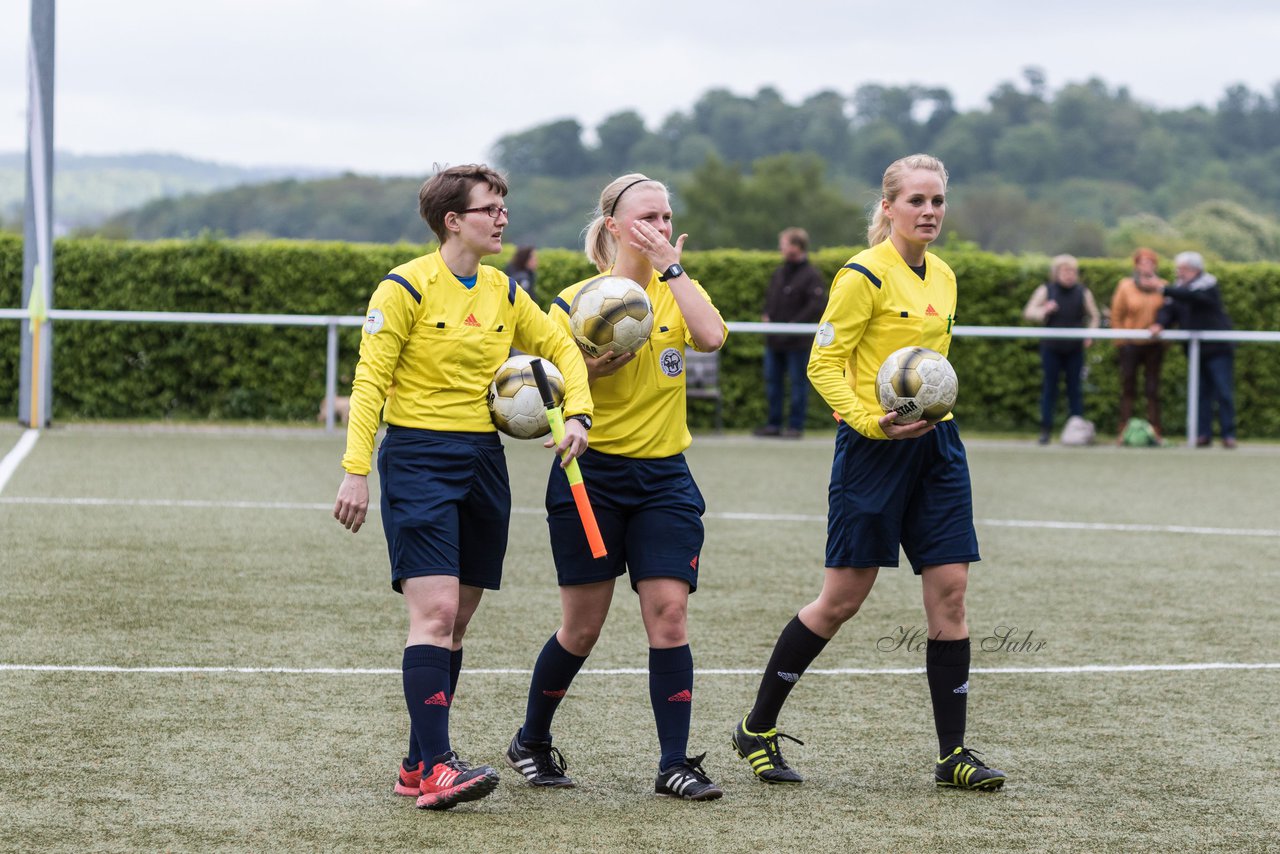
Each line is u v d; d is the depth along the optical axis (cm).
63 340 4169
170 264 4203
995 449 3916
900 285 1165
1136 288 4034
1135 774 1162
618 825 1016
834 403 1144
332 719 1277
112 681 1384
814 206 19912
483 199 1069
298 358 4253
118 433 3750
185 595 1797
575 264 4412
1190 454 3844
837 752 1224
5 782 1076
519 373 1084
